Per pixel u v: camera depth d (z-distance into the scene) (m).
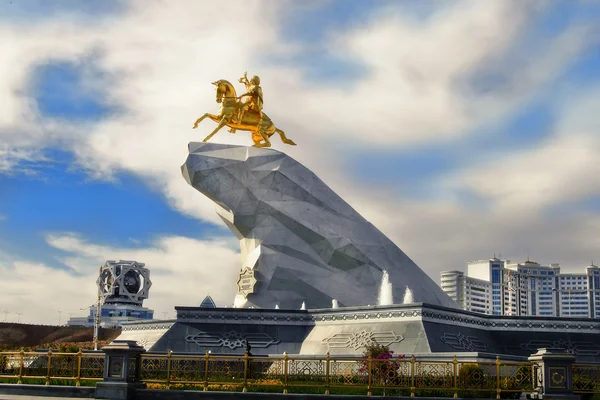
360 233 49.97
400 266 49.81
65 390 27.61
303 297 48.31
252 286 48.53
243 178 50.41
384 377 28.08
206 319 43.38
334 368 30.05
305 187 50.72
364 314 40.88
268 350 42.59
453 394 27.02
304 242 49.66
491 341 42.12
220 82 52.06
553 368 26.19
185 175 50.66
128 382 27.03
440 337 38.44
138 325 47.41
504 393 27.03
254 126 52.66
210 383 27.59
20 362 29.22
